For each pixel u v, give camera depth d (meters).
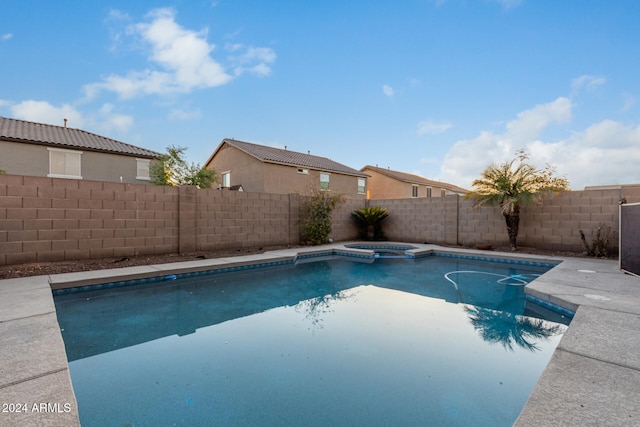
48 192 6.62
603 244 8.49
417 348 3.57
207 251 9.09
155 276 6.45
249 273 7.69
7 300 4.30
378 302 5.50
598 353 2.75
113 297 5.48
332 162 24.19
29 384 2.30
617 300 4.36
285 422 2.31
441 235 12.28
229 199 9.63
